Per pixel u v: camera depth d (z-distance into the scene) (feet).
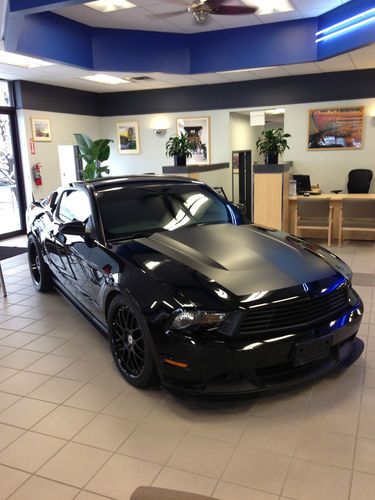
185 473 6.05
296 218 21.76
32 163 26.05
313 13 17.61
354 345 8.61
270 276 7.56
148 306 7.32
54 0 12.11
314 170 27.43
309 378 7.32
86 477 6.07
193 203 11.01
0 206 25.50
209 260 8.11
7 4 12.75
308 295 7.27
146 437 6.88
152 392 8.18
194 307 6.92
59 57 17.66
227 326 6.79
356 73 25.32
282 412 7.38
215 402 7.04
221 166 27.43
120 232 9.65
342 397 7.77
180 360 6.91
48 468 6.28
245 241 9.14
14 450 6.70
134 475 6.06
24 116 25.32
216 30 20.01
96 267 9.11
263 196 20.36
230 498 5.58
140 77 25.44
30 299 13.97
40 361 9.65
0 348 10.39
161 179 11.60
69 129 29.01
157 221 10.14
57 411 7.70
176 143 21.89
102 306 8.94
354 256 18.86
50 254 12.50
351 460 6.19
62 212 12.07
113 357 8.86
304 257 8.50
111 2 16.11
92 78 25.31
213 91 28.84
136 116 31.32
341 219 20.80
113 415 7.50
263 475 5.96
